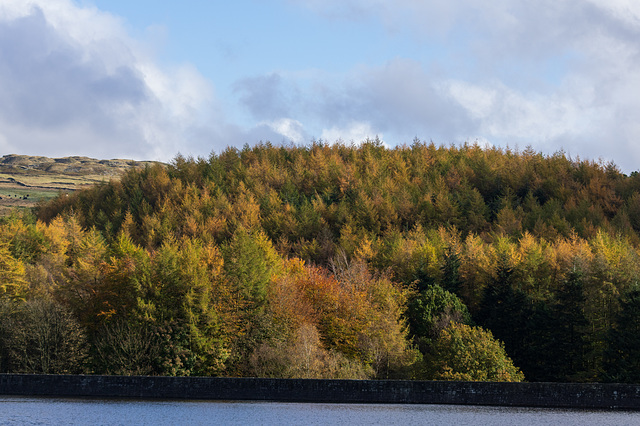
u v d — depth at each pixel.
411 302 71.25
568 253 89.31
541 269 83.94
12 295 69.44
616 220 144.00
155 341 55.78
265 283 66.81
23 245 109.19
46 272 85.88
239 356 57.91
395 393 37.47
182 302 58.81
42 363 54.12
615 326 63.94
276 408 37.22
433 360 51.84
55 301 64.69
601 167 194.50
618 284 67.94
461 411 36.22
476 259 88.75
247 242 77.56
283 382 37.84
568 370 62.78
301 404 38.41
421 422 34.06
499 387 37.06
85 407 36.88
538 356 63.72
